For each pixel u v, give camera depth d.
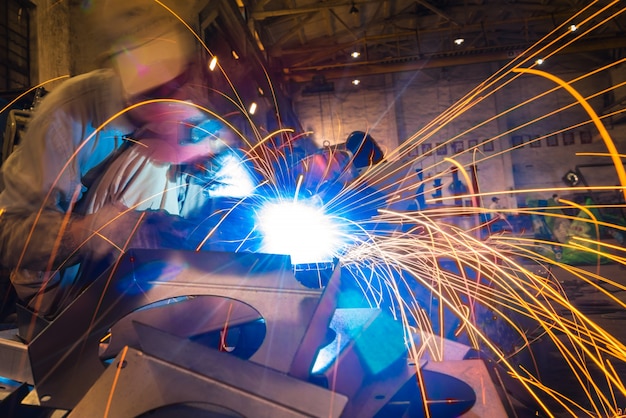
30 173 1.22
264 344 0.77
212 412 0.68
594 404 2.25
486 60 11.33
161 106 1.44
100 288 0.90
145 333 0.75
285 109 9.95
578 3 10.89
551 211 12.67
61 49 5.04
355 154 2.55
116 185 1.42
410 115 13.55
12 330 1.35
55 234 1.12
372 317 0.99
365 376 0.84
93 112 1.35
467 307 2.21
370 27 11.91
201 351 0.73
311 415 0.61
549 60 13.19
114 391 0.69
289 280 0.89
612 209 12.22
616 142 12.86
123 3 1.29
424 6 11.65
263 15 9.93
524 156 13.23
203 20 5.41
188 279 0.93
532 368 2.44
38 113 1.29
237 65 7.21
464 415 0.80
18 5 4.83
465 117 13.40
